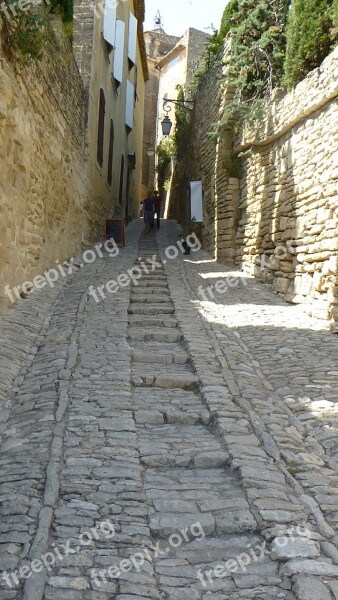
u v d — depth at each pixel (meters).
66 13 10.41
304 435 4.20
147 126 38.59
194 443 3.97
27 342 6.05
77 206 11.80
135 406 4.59
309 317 7.74
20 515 2.87
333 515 3.08
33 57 6.61
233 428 4.13
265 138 10.05
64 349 5.84
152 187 38.38
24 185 7.23
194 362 5.69
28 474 3.30
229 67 11.95
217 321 7.54
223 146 12.73
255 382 5.25
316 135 7.94
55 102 9.02
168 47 39.97
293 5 8.70
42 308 7.54
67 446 3.71
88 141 12.76
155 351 6.16
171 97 29.16
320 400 4.80
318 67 7.93
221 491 3.30
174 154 25.05
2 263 6.55
